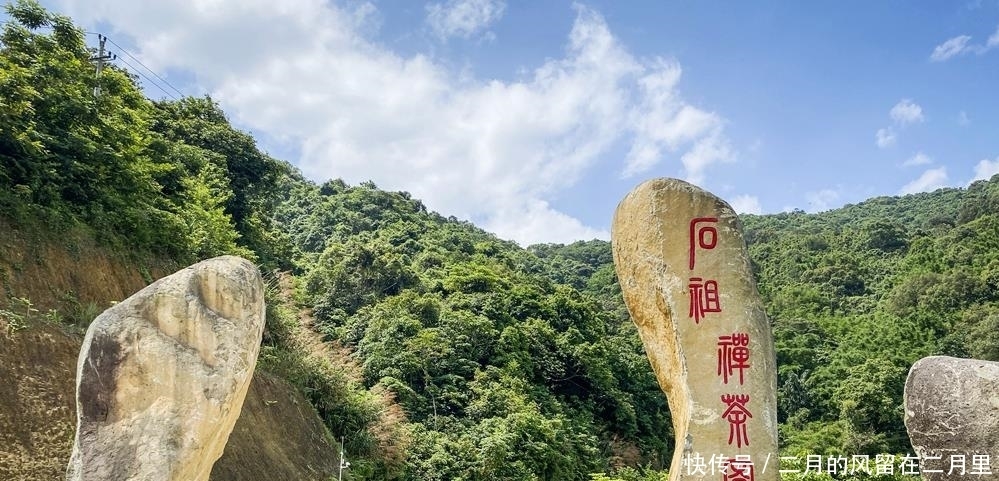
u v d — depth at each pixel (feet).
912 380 21.58
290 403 61.41
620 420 104.22
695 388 20.57
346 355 83.15
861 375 93.04
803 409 99.35
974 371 20.81
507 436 78.28
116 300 49.65
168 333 17.16
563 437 86.69
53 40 52.90
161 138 68.03
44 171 47.34
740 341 20.77
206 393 16.89
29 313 40.68
